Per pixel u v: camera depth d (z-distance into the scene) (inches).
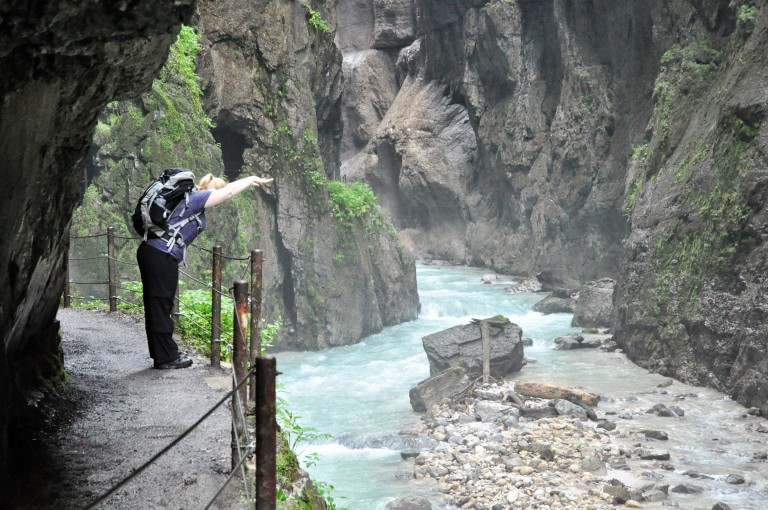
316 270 1106.1
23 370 231.9
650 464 586.9
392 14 2164.1
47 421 224.2
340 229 1142.3
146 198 268.8
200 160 912.3
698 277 823.1
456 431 682.8
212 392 262.2
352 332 1128.2
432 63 1995.6
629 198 1075.9
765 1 871.1
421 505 511.8
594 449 613.6
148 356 310.8
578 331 1084.5
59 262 227.5
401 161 2003.0
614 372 866.8
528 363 914.1
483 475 575.5
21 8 127.7
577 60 1450.5
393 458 634.2
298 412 776.3
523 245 1644.9
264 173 1093.1
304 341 1098.7
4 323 174.6
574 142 1427.2
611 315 1051.9
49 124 164.2
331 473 601.0
